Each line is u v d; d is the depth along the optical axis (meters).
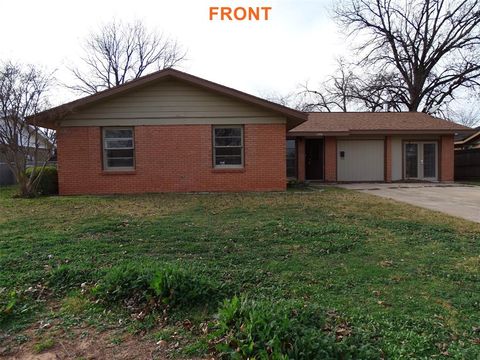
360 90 30.55
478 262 4.49
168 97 12.01
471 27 24.77
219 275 3.95
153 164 12.08
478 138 20.38
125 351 2.57
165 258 4.55
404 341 2.67
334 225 6.33
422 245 5.25
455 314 3.13
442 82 26.62
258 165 12.26
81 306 3.26
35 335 2.79
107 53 34.16
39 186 11.62
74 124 11.84
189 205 8.81
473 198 10.67
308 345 2.35
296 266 4.31
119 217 7.16
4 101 10.54
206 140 12.12
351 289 3.67
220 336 2.61
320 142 17.61
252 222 6.64
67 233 5.76
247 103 12.06
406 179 17.52
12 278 3.85
